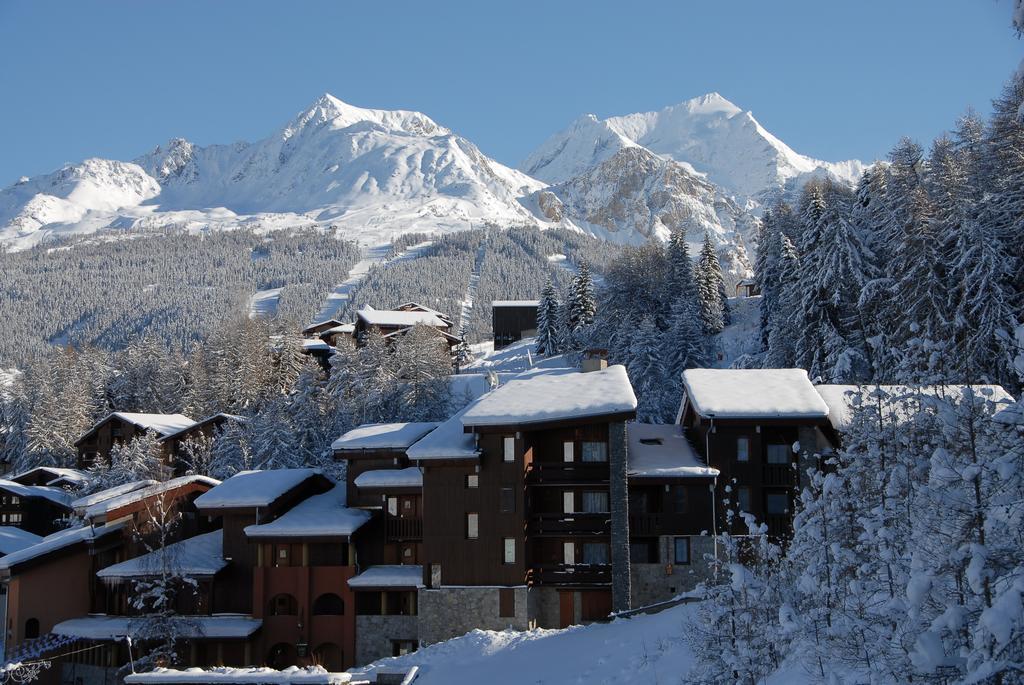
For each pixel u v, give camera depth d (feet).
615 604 149.89
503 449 156.15
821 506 70.85
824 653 66.18
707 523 154.10
